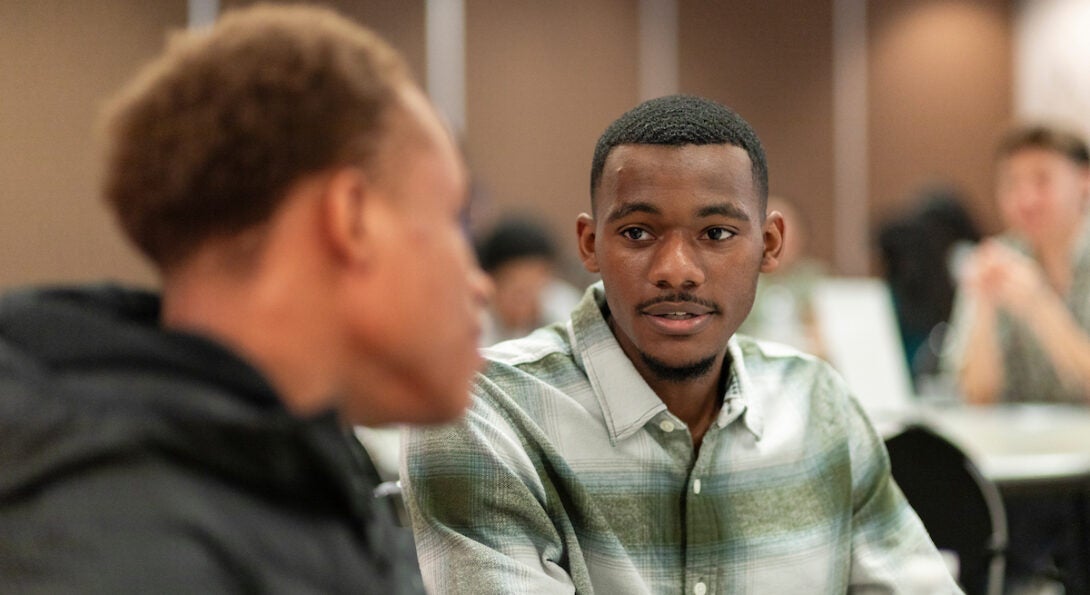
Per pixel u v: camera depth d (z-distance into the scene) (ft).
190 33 4.36
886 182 42.75
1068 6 40.04
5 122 32.42
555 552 7.23
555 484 7.43
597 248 7.27
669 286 6.88
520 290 21.61
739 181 6.97
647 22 40.34
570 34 39.63
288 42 4.11
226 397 3.90
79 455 3.65
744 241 7.02
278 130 3.96
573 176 39.83
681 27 40.68
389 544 4.61
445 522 7.21
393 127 4.18
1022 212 20.49
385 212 4.16
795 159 41.93
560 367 7.72
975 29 43.19
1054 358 19.77
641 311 7.03
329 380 4.23
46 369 3.90
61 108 32.99
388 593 4.22
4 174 32.42
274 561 3.80
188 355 3.92
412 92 4.36
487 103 38.99
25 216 32.63
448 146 4.43
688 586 7.38
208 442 3.77
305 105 4.00
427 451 7.24
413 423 4.53
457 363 4.43
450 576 7.04
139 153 4.02
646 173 6.88
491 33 38.88
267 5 4.57
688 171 6.84
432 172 4.30
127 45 33.65
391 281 4.17
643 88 40.45
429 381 4.37
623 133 7.11
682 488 7.47
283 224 4.04
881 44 42.45
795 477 7.75
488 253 21.71
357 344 4.23
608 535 7.27
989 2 43.27
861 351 19.74
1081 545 15.08
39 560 3.56
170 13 34.17
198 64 4.08
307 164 4.00
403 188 4.20
